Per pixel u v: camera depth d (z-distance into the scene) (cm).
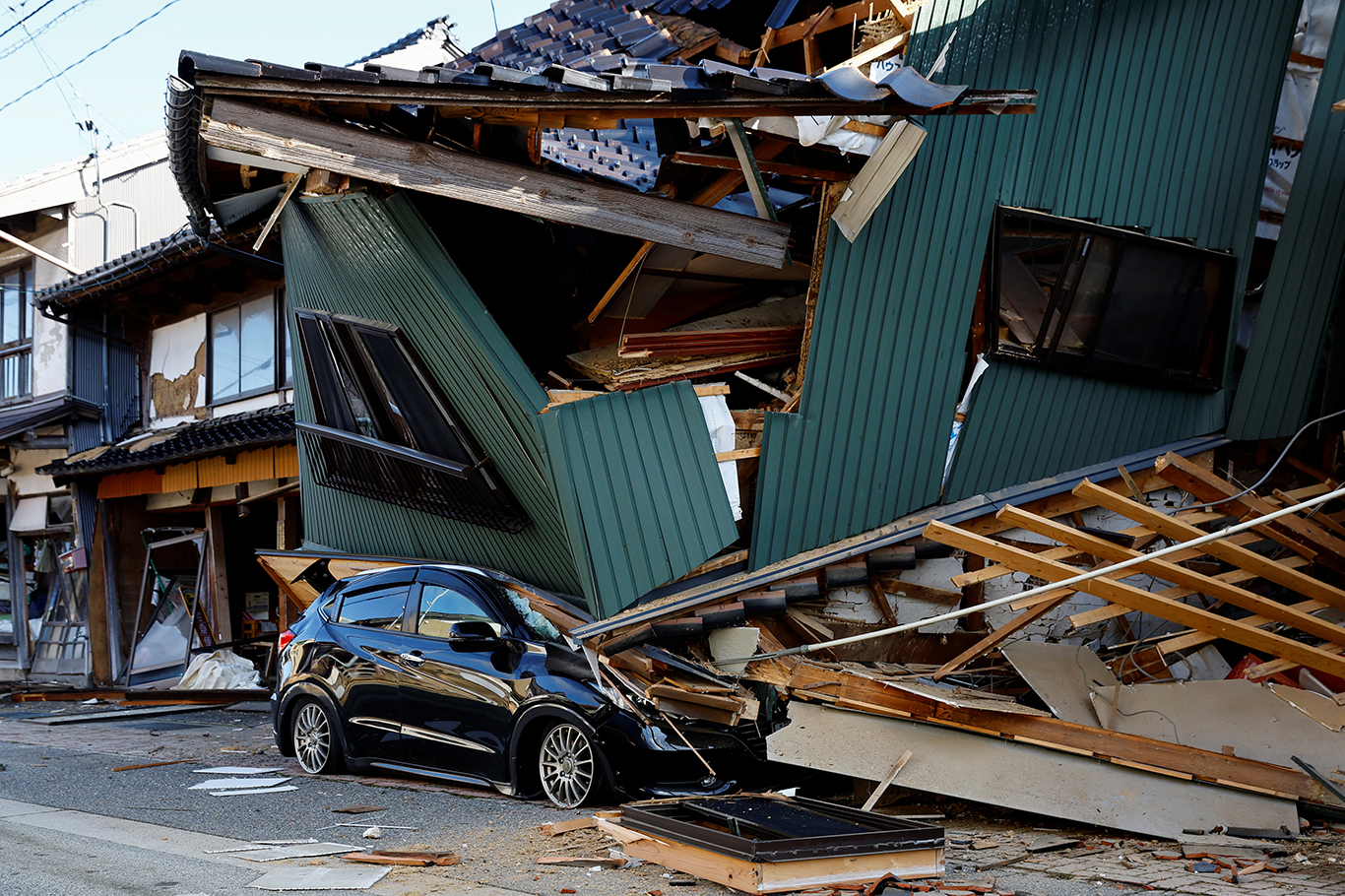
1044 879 526
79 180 1869
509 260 884
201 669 1569
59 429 1798
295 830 644
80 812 710
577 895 482
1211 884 514
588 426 747
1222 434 904
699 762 706
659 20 1042
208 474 1523
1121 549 739
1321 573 855
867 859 494
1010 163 815
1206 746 686
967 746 683
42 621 1888
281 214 902
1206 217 864
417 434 864
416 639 811
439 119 693
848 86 634
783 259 745
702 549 781
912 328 811
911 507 827
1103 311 851
